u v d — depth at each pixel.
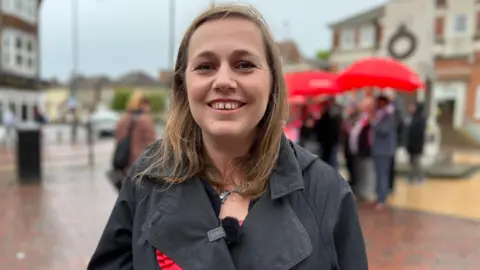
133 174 1.31
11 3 22.55
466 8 26.58
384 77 6.26
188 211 1.15
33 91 24.44
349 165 7.52
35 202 6.61
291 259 1.08
